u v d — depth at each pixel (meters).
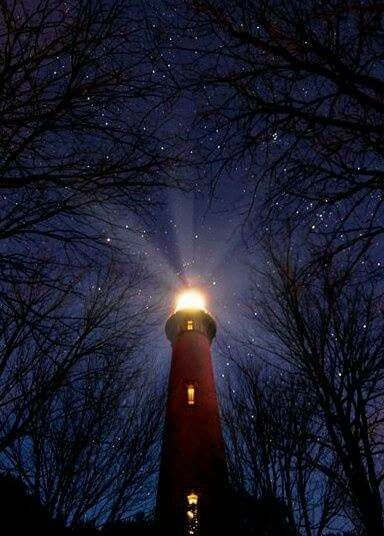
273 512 9.91
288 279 9.64
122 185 4.20
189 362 26.25
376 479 7.55
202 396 23.97
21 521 9.77
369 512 7.29
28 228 3.95
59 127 3.91
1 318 4.79
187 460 20.59
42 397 7.16
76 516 9.84
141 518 15.64
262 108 3.82
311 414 9.92
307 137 3.84
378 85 3.29
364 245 3.96
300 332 9.59
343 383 8.72
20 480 10.93
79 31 3.95
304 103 3.71
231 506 11.34
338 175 3.71
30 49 3.84
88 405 10.27
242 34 3.71
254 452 10.45
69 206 4.11
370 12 3.18
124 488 11.02
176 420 22.75
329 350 9.23
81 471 10.20
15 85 3.73
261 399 10.84
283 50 3.59
